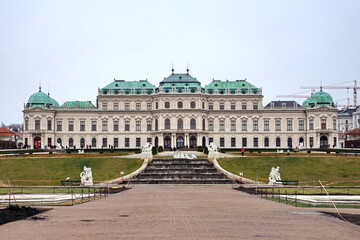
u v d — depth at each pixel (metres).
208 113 194.62
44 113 189.50
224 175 105.69
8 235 39.19
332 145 190.12
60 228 42.38
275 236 38.75
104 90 196.62
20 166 111.69
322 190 82.44
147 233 39.75
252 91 196.38
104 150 165.50
